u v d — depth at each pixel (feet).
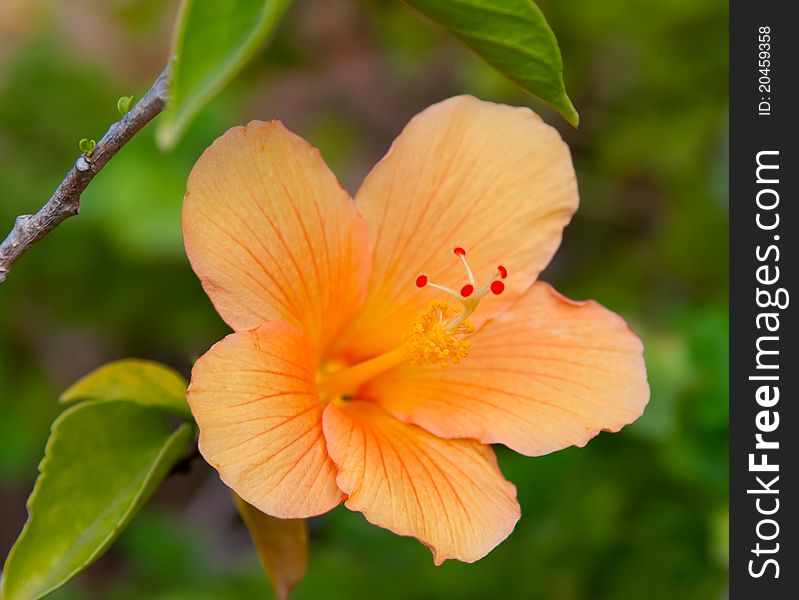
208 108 2.56
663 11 2.64
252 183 1.91
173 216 2.51
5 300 2.65
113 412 1.95
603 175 2.82
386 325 2.01
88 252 2.61
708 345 2.31
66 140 2.66
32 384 2.70
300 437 1.88
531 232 2.00
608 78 2.74
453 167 2.00
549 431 1.96
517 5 1.83
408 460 1.93
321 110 3.12
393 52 2.92
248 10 1.74
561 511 2.38
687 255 2.68
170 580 2.48
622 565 2.40
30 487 3.03
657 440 2.36
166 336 2.71
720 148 2.67
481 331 2.01
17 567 1.89
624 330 1.99
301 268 1.93
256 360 1.88
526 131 2.00
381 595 2.38
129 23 2.89
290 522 1.98
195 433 1.98
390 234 1.99
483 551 1.90
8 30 2.87
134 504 1.90
